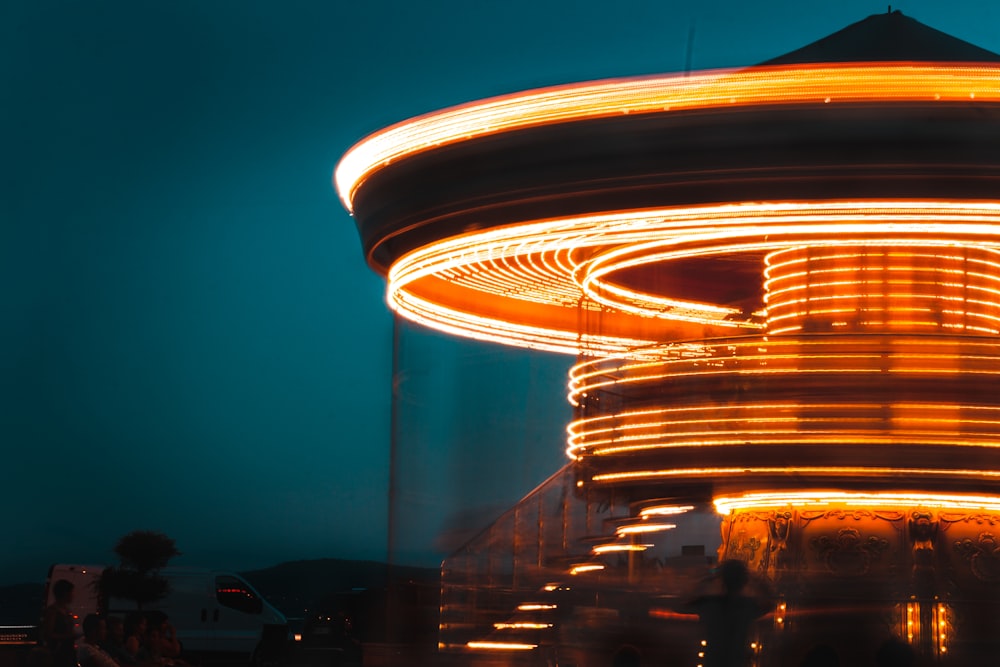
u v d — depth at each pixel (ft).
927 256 52.03
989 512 49.67
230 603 96.37
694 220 44.65
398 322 55.88
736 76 41.93
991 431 47.83
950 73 40.73
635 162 43.16
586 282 58.29
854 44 53.52
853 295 52.19
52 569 95.35
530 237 47.44
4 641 79.97
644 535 50.67
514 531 50.26
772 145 41.78
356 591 94.22
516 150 44.98
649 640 44.50
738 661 38.14
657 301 64.03
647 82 42.75
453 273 58.70
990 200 41.55
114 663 50.03
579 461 51.96
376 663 48.70
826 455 48.19
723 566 39.19
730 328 66.33
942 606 47.39
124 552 95.61
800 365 48.98
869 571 48.67
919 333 50.01
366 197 50.88
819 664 45.68
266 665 94.68
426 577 49.44
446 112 46.60
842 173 41.65
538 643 46.98
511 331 65.10
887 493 48.93
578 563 49.16
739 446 49.19
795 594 47.03
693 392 50.39
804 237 48.24
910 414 47.88
